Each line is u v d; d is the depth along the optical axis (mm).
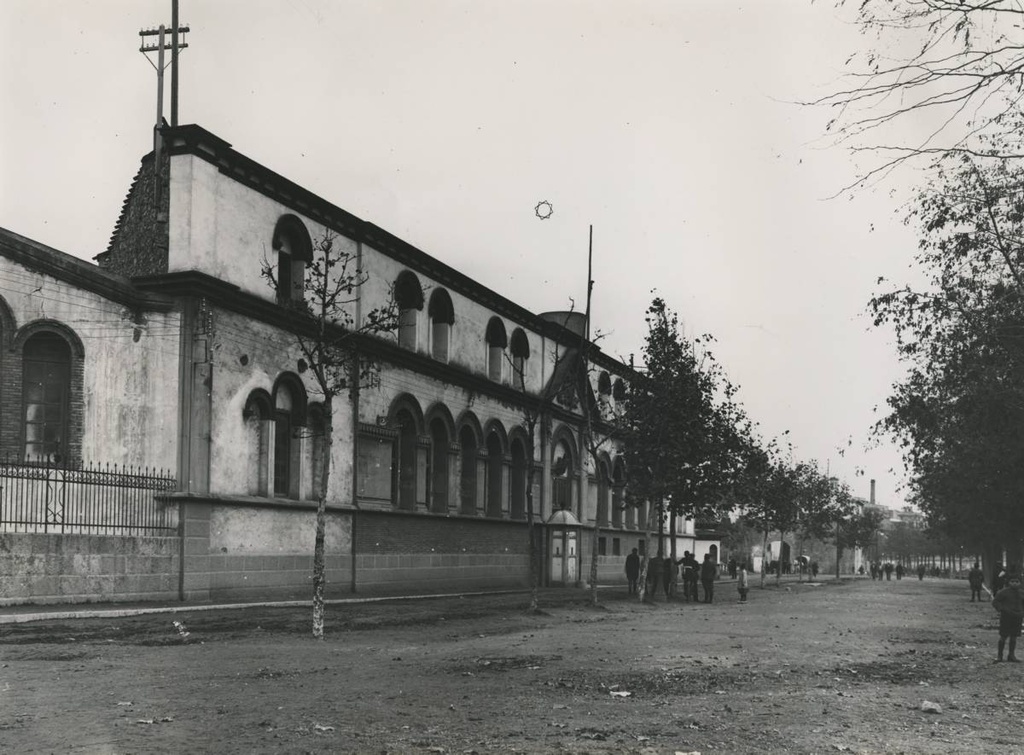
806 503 80375
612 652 17641
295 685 12570
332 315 31531
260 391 28000
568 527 47125
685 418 40125
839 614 32750
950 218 17719
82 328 24891
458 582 39500
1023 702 12766
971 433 32406
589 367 54719
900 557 166500
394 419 35094
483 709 11078
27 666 13961
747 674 14906
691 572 39812
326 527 30906
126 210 29391
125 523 23844
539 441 48062
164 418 25438
